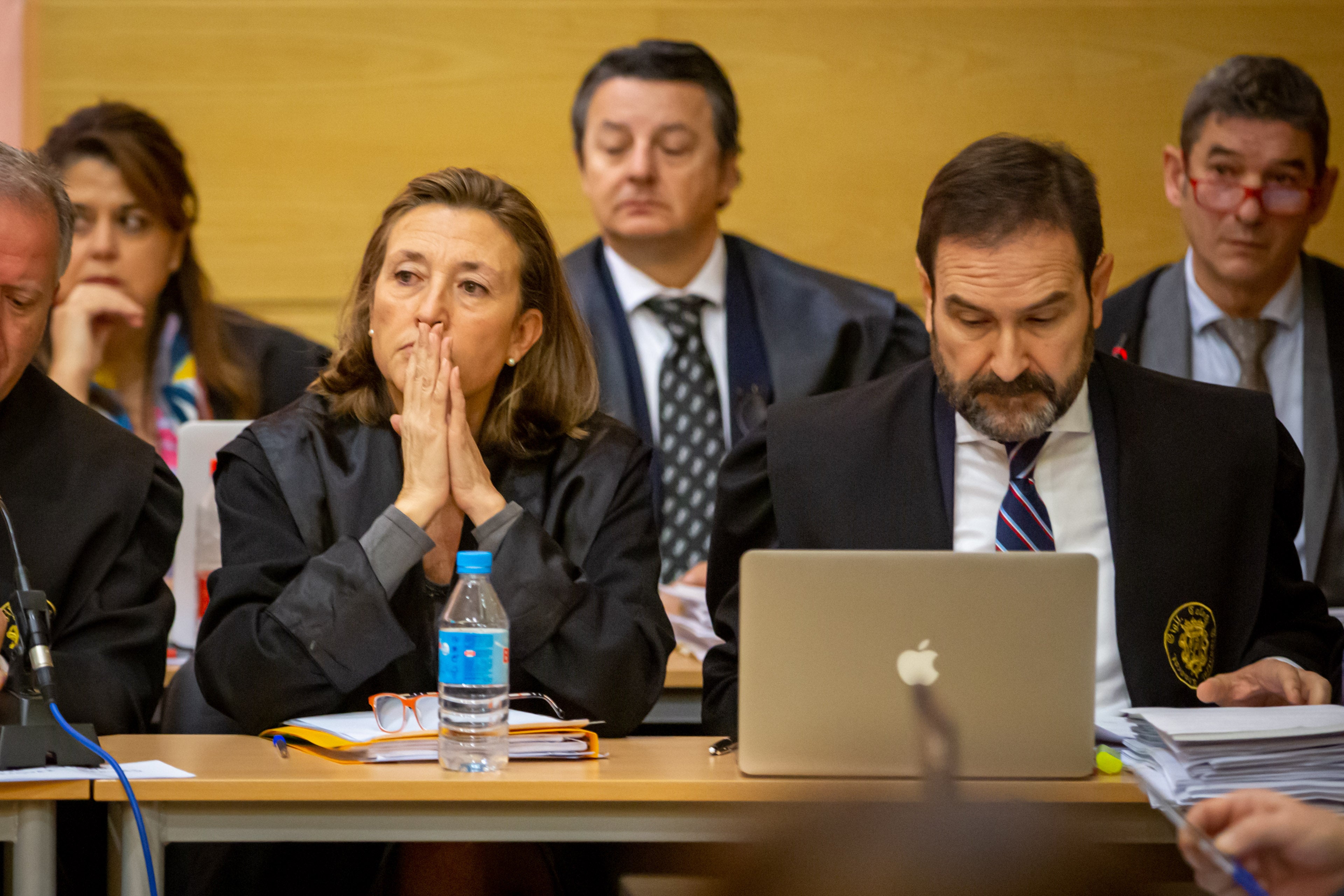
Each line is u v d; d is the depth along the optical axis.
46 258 7.25
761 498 8.12
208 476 9.41
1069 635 5.60
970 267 7.24
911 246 14.96
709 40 15.04
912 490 7.69
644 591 7.61
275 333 14.92
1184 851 4.55
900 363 14.52
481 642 5.71
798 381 14.23
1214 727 5.47
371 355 7.79
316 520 7.34
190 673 7.91
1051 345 7.27
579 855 7.26
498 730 5.71
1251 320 14.29
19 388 7.68
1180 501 7.55
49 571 7.29
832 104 15.00
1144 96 15.00
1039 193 7.25
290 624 6.62
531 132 15.09
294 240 15.02
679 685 9.15
